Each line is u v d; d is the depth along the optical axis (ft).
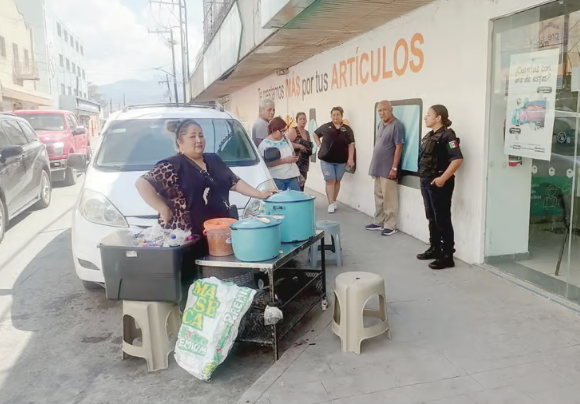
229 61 36.14
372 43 24.57
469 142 17.30
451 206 18.53
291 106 39.52
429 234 19.44
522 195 16.39
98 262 14.78
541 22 14.42
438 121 16.84
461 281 16.03
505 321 13.01
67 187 41.98
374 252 19.76
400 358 11.33
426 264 17.97
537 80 14.79
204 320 10.94
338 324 12.16
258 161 18.51
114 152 17.72
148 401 10.35
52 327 14.17
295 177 21.06
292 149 21.07
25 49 110.63
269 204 12.50
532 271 16.03
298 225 12.47
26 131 30.53
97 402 10.37
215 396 10.47
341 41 27.73
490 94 16.40
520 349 11.50
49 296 16.60
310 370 10.97
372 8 19.61
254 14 27.50
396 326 12.97
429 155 16.99
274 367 11.18
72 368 11.84
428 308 14.03
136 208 14.89
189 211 12.07
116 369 11.73
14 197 25.43
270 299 11.29
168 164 11.84
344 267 18.01
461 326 12.83
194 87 79.15
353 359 11.38
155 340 11.52
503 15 15.40
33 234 25.11
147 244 11.16
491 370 10.64
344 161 27.25
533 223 16.40
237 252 11.30
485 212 16.94
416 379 10.41
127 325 11.87
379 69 24.04
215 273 12.23
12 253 21.75
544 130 14.73
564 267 14.98
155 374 11.43
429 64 19.66
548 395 9.64
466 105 17.35
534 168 15.84
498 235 17.07
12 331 13.96
